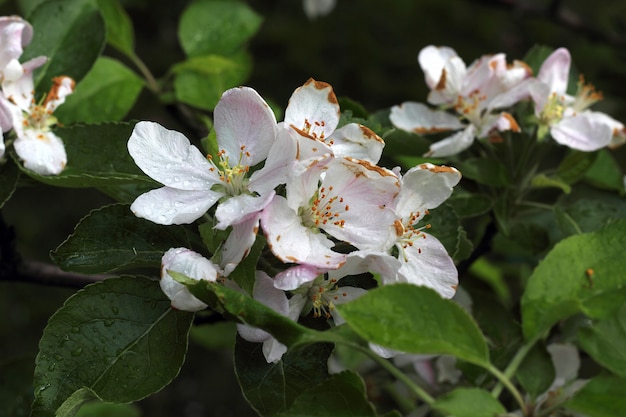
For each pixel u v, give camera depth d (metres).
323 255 0.49
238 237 0.49
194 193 0.51
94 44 0.61
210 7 0.70
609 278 0.50
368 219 0.50
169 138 0.51
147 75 0.68
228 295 0.48
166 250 0.52
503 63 0.60
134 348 0.51
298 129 0.50
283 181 0.50
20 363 0.62
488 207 0.61
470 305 0.59
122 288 0.52
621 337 0.50
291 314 0.51
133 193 0.56
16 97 0.56
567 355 0.56
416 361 0.62
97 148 0.57
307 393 0.49
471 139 0.60
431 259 0.52
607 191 0.64
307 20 1.01
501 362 0.54
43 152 0.56
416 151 0.62
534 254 0.62
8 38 0.56
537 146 0.62
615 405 0.48
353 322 0.47
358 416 0.49
